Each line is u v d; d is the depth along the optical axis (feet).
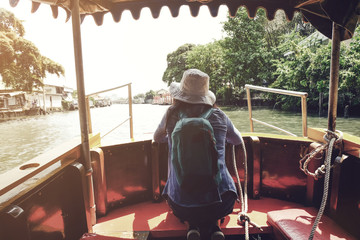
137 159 7.26
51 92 197.26
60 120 126.41
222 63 129.08
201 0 6.43
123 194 7.16
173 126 4.58
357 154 4.94
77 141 6.10
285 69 82.43
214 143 3.94
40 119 132.57
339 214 5.30
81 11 6.82
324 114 77.77
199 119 4.01
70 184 5.33
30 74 126.00
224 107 119.85
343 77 64.08
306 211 5.96
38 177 4.43
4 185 3.30
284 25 114.32
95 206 6.31
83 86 5.52
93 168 6.33
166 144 7.22
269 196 7.45
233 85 125.59
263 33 109.50
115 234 5.66
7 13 113.29
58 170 4.86
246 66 109.91
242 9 104.83
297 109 89.76
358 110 72.79
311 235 4.38
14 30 121.19
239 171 7.47
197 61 140.36
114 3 7.17
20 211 3.42
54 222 4.64
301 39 84.48
